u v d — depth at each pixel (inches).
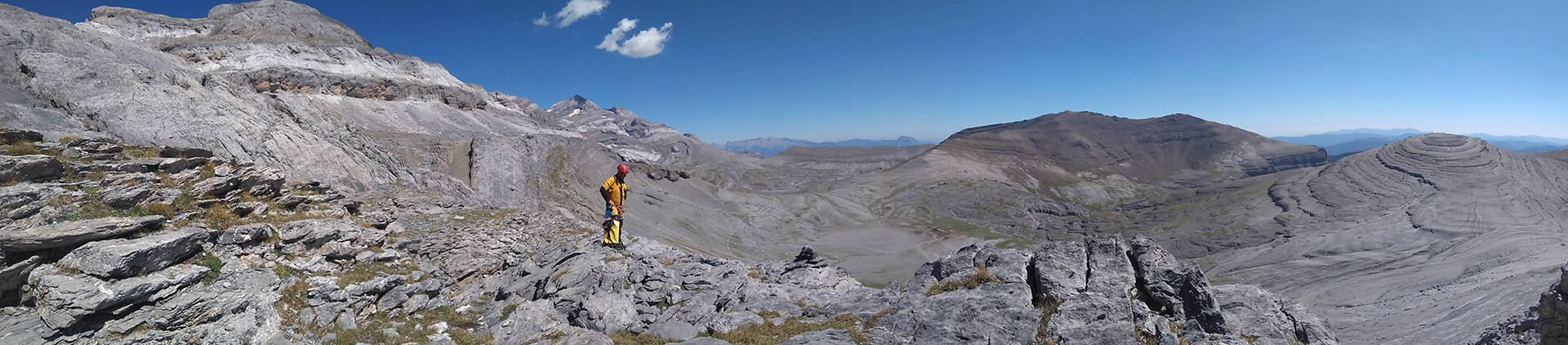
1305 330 534.0
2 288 405.7
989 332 501.0
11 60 1486.2
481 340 536.1
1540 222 4977.9
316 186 898.7
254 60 6013.8
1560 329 450.0
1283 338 522.9
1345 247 4749.0
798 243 5255.9
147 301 429.1
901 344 506.3
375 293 597.6
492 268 908.0
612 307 621.6
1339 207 6067.9
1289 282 4008.4
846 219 6707.7
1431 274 3422.7
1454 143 6973.4
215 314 449.4
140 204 568.1
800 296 686.5
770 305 644.7
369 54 7406.5
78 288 398.6
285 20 7455.7
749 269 886.4
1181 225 6653.5
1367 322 2246.6
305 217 765.9
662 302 705.6
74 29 1904.5
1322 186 6781.5
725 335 551.8
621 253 864.3
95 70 1637.6
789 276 825.5
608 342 530.3
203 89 1999.3
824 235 5767.7
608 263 801.6
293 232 637.9
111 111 1566.2
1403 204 5757.9
